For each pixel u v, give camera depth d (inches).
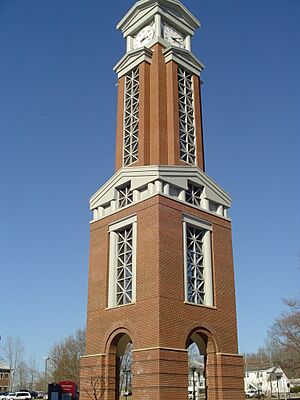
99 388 1224.8
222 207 1459.2
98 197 1459.2
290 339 2469.2
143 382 1111.0
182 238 1280.8
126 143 1537.9
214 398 1208.2
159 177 1291.8
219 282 1341.0
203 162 1550.2
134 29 1681.8
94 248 1412.4
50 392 1723.7
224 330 1291.8
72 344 3661.4
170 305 1169.4
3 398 3228.3
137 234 1278.3
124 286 1285.7
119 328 1235.2
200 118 1594.5
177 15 1694.1
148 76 1555.1
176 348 1140.5
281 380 3887.8
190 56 1631.4
